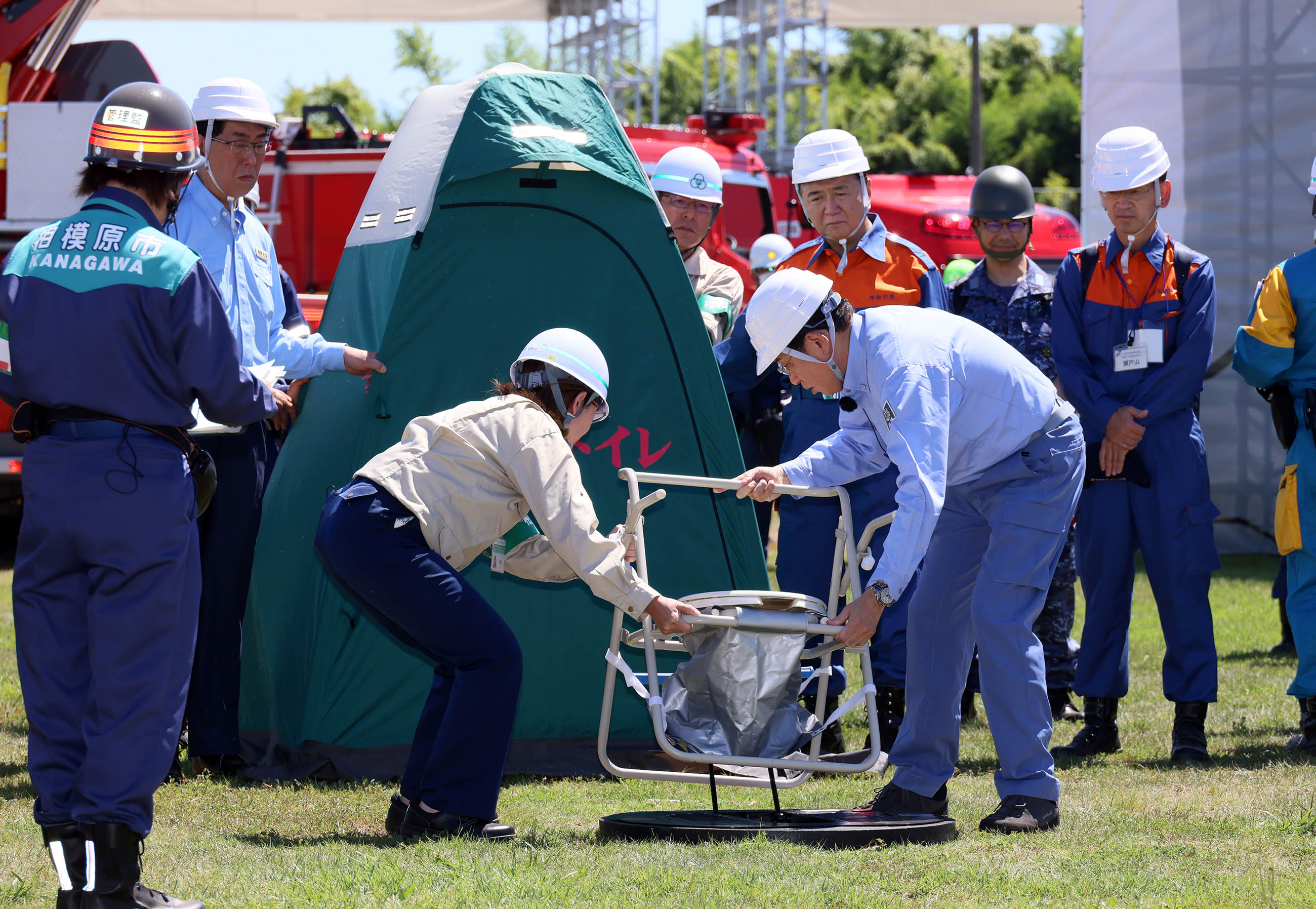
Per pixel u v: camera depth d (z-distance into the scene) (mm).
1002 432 8750
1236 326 26344
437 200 11375
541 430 8539
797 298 8555
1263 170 25969
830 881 7543
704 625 8484
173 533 7066
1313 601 11523
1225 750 11578
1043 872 7695
